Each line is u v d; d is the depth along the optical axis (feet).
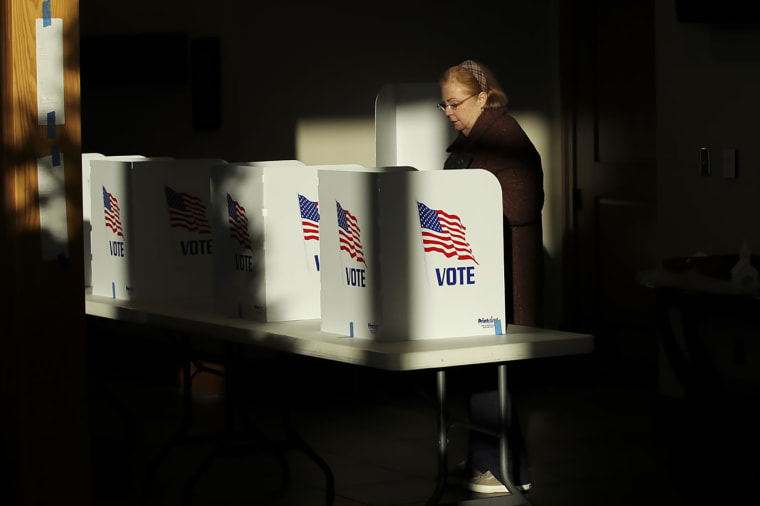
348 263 14.55
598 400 24.61
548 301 28.02
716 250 21.44
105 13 29.27
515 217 17.24
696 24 21.57
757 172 20.54
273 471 19.84
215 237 16.83
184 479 19.45
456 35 26.71
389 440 21.66
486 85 17.47
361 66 25.71
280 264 15.93
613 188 26.30
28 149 14.65
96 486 19.07
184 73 26.32
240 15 24.85
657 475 19.24
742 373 18.85
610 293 26.50
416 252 14.15
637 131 25.58
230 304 16.62
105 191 18.80
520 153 17.30
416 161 23.86
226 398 18.08
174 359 27.07
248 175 16.01
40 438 14.82
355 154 25.77
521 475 17.93
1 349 15.08
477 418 17.81
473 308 14.42
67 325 14.98
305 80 25.18
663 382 22.27
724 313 18.21
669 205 22.35
